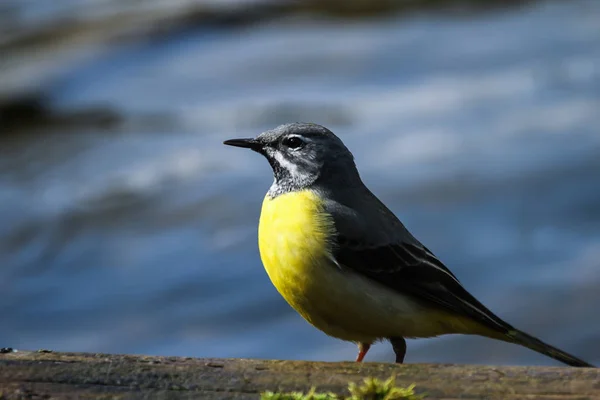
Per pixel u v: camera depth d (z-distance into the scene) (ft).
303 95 81.00
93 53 97.66
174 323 50.34
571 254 51.55
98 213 64.90
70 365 20.18
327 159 30.01
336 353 45.57
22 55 99.40
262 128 75.41
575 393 19.42
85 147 78.28
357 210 29.22
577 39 87.61
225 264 55.57
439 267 29.66
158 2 107.14
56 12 109.19
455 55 87.30
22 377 19.83
